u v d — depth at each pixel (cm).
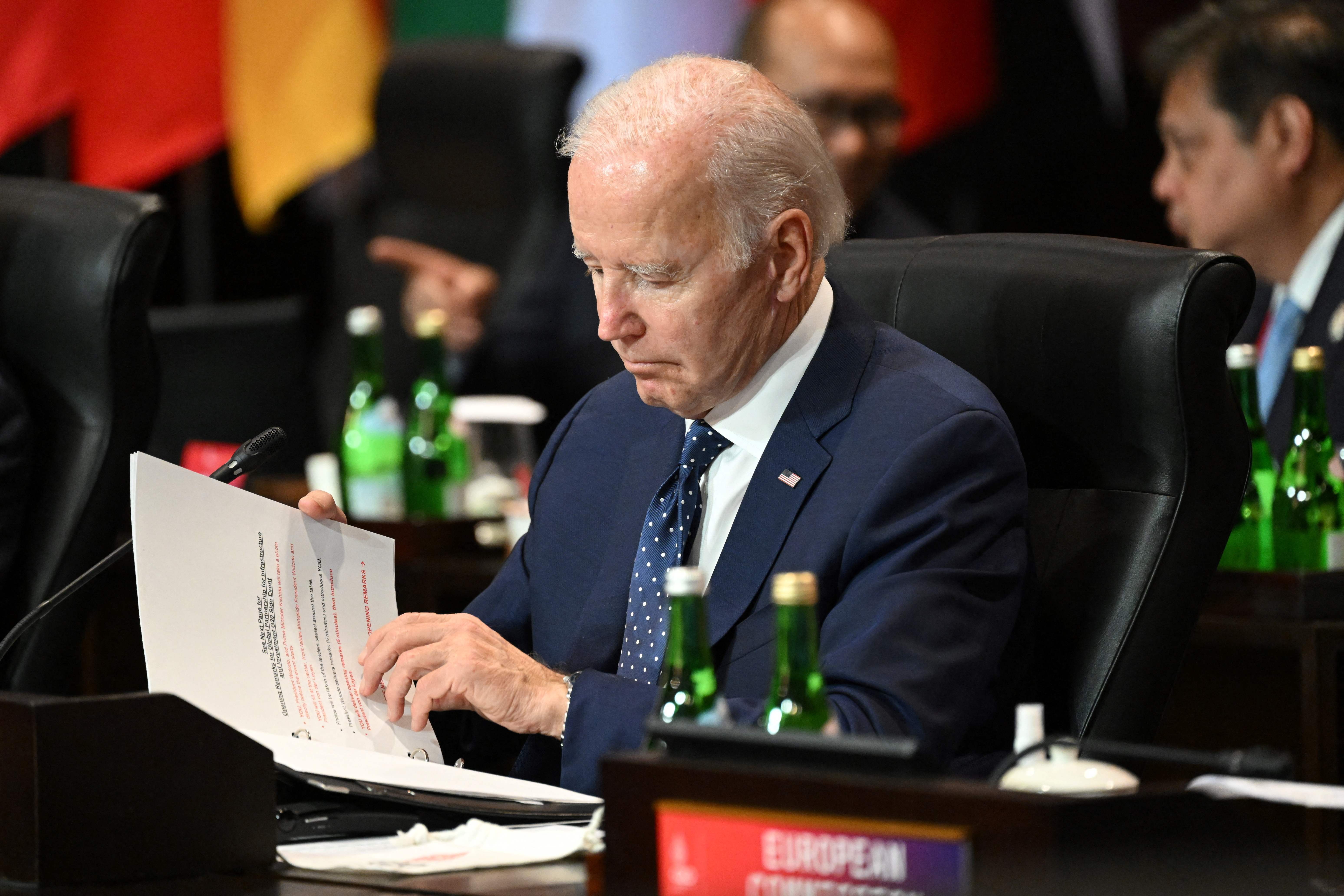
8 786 442
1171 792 380
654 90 615
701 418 647
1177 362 608
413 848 496
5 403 775
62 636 779
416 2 1844
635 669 623
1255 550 873
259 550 602
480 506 1168
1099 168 1549
